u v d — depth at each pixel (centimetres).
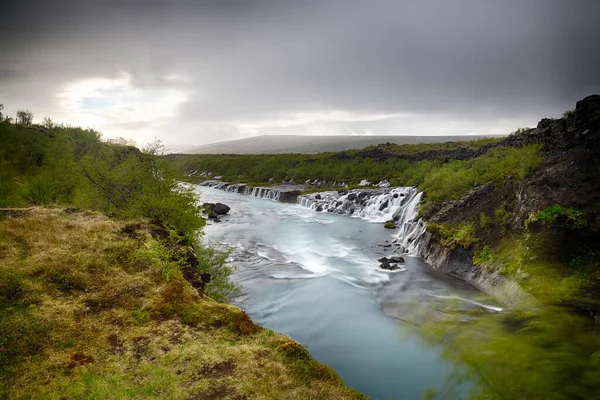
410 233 2984
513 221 1953
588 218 1532
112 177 2172
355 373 1235
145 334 1033
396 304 1797
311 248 2991
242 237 3428
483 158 3186
